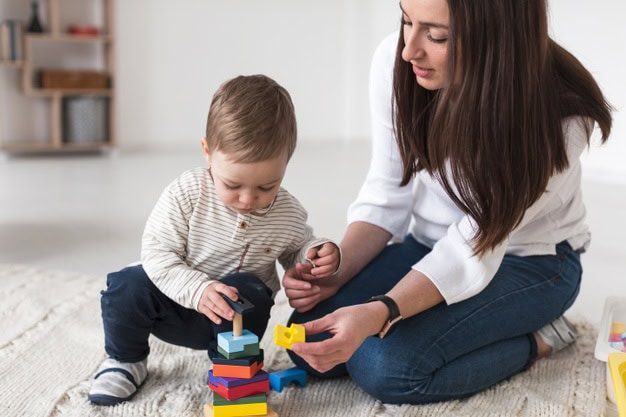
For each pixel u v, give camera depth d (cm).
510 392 136
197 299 120
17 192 334
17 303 180
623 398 112
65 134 453
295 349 109
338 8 545
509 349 139
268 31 522
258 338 122
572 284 147
